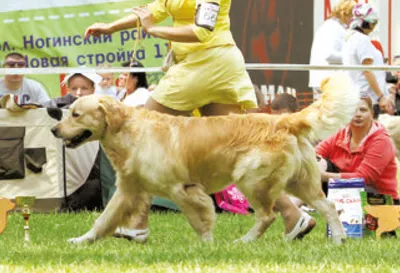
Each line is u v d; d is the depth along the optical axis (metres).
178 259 7.46
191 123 8.81
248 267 6.92
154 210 13.59
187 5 9.64
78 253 7.94
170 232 10.56
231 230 10.78
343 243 8.84
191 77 9.70
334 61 16.47
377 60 16.44
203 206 8.78
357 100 8.60
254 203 8.79
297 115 8.73
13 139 13.26
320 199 8.97
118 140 8.79
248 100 9.84
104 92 16.05
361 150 11.55
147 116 8.87
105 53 16.80
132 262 7.27
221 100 9.91
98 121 8.79
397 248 8.45
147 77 16.69
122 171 8.84
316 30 17.05
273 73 17.00
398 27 17.97
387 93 18.00
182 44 9.80
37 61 16.94
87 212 13.17
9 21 16.88
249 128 8.71
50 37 16.86
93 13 16.64
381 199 10.48
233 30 16.77
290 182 8.88
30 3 16.81
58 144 13.41
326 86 8.67
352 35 16.31
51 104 14.44
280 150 8.61
